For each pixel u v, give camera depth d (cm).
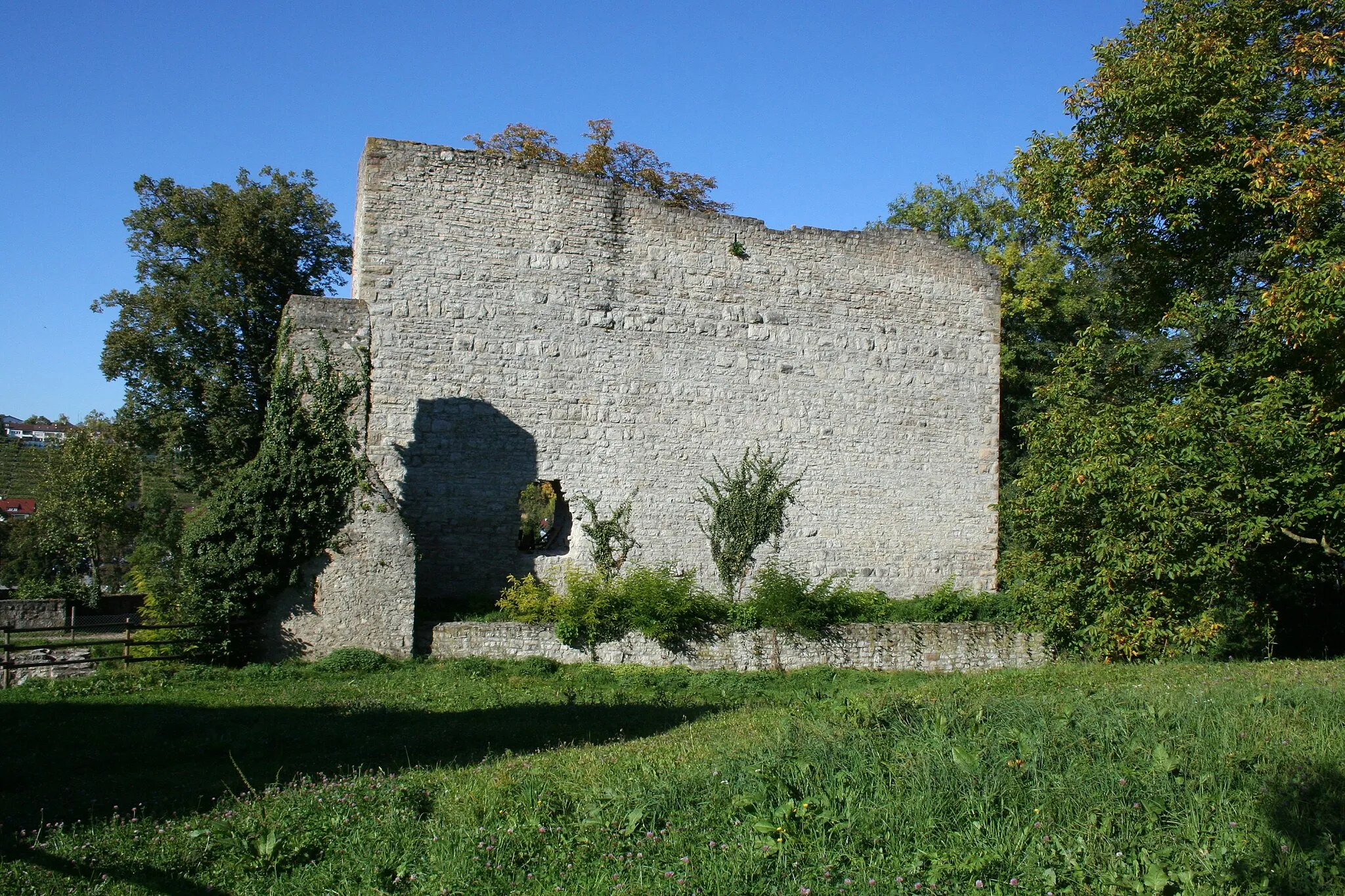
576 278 1852
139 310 2550
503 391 1794
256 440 2503
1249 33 1522
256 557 1438
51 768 863
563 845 604
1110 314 2616
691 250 1941
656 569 1811
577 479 1839
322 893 564
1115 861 541
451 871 567
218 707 1162
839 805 626
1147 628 1417
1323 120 1412
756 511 1950
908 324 2119
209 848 627
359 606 1488
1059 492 1530
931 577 2108
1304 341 1279
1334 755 669
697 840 592
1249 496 1309
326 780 780
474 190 1795
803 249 2034
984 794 616
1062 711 820
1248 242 1545
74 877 585
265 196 2575
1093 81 1605
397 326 1739
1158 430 1379
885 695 988
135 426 2520
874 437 2070
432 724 1096
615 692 1397
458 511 1758
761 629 1702
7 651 1291
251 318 2516
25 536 3619
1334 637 1777
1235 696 879
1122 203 1530
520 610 1617
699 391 1928
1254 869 525
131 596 2789
